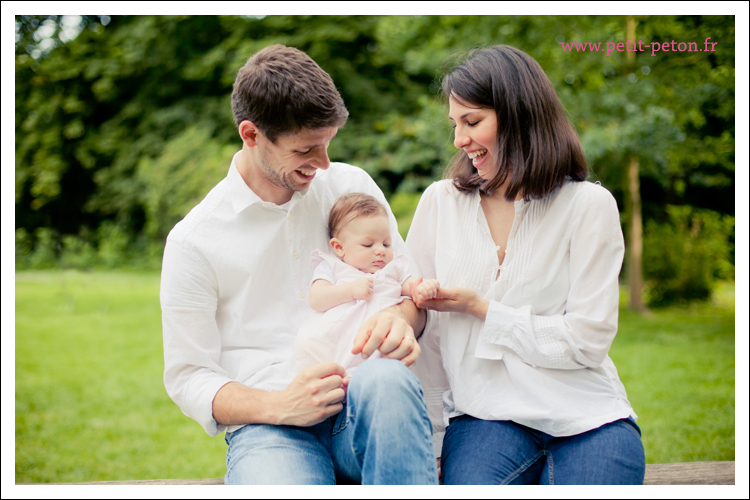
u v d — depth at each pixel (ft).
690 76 19.08
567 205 4.72
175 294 4.75
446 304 4.70
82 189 36.91
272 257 5.00
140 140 33.96
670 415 11.37
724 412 11.41
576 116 18.60
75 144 35.45
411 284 4.87
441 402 5.18
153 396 13.61
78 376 14.98
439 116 22.90
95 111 35.88
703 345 16.57
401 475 3.78
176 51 32.58
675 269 24.43
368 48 30.30
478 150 4.82
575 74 18.92
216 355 4.87
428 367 5.21
